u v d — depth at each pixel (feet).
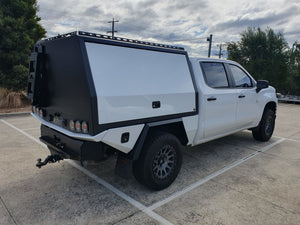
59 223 8.01
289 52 67.72
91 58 8.05
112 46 8.61
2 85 34.91
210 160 14.33
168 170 10.66
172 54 10.73
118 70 8.63
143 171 9.61
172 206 9.18
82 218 8.31
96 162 9.00
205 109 12.40
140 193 10.16
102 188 10.54
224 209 9.03
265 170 12.89
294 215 8.71
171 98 10.43
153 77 9.77
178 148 10.77
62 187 10.56
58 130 9.41
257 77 66.69
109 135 8.32
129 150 9.22
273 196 10.07
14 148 15.78
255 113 16.67
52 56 9.65
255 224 8.17
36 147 16.02
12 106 33.73
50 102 10.28
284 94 67.51
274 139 19.60
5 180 11.12
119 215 8.54
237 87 15.05
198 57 12.76
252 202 9.57
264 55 69.97
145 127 9.46
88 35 8.23
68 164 13.21
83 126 8.25
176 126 11.37
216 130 13.67
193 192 10.32
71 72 8.51
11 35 33.86
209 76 13.07
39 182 10.99
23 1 37.37
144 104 9.35
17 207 8.90
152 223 8.11
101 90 8.03
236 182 11.36
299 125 26.55
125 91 8.70
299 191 10.54
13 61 35.06
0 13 33.60
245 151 16.14
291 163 13.97
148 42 9.86
